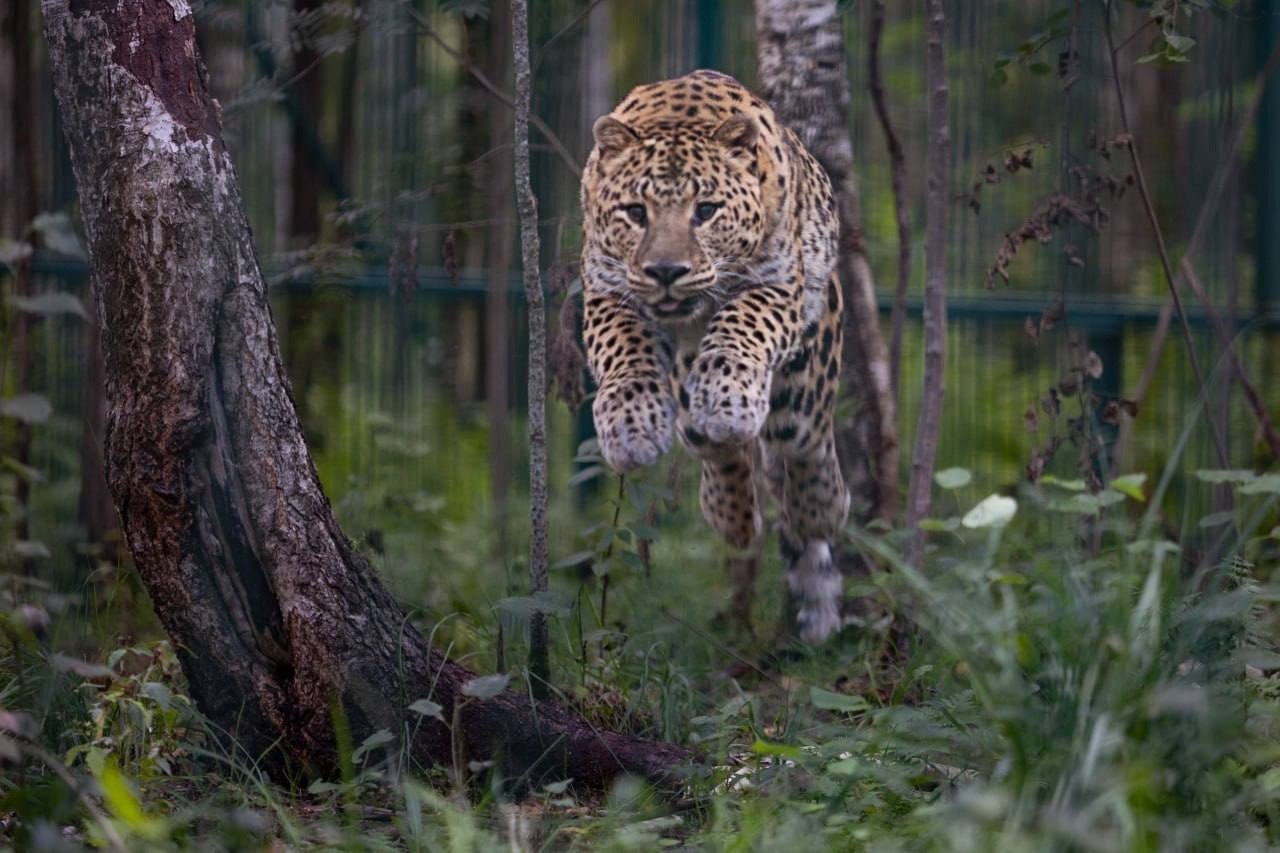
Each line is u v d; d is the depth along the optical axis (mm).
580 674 9102
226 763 7656
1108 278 15812
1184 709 5875
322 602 7512
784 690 9555
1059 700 6098
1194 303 14297
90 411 13211
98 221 7445
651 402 9586
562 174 14539
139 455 7371
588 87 15461
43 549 10922
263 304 7645
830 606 11367
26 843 5828
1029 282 16328
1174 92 15953
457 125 14906
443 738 7621
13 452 14164
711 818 7035
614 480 14875
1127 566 7176
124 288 7387
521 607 7883
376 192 14273
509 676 8453
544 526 8648
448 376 15664
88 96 7434
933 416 10859
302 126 15398
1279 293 14047
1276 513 11445
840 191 11914
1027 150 11039
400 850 6562
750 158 10359
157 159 7371
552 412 15812
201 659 7547
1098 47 15836
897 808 6730
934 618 8328
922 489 10797
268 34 14617
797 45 11914
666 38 15109
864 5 16406
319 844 6676
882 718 7414
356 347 15500
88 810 6512
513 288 14969
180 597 7461
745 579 11477
